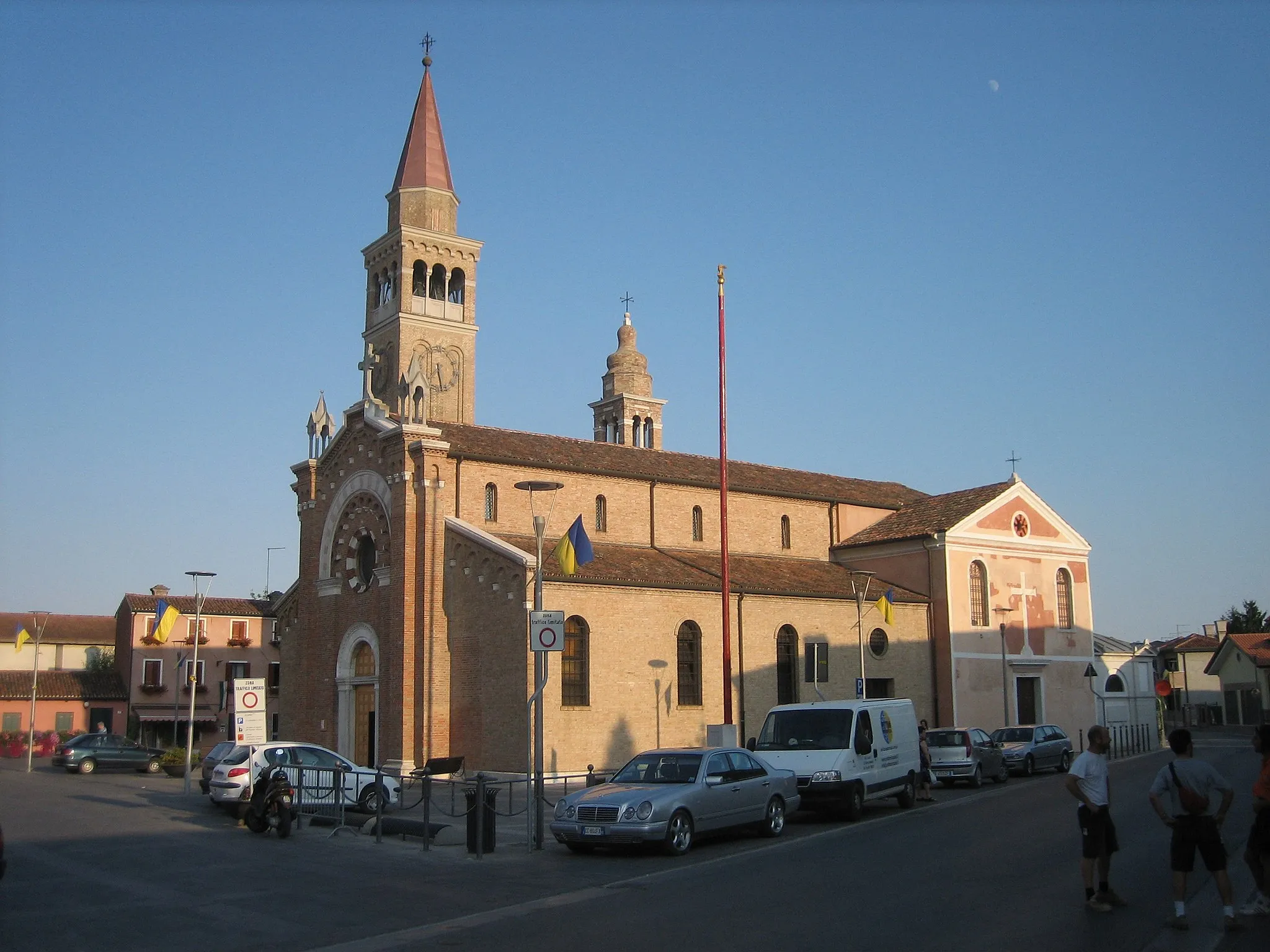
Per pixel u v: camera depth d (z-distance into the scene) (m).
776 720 29.83
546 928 15.02
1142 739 63.47
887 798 33.31
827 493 57.69
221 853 22.83
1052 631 56.97
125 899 17.58
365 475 46.84
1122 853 21.19
